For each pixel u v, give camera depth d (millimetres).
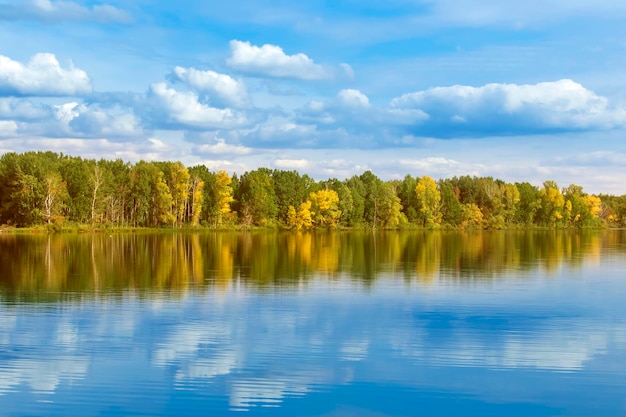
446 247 73750
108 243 77750
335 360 20031
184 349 21219
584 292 33781
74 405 16250
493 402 16594
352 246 75125
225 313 27250
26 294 32375
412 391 17328
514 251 67000
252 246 73938
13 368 19094
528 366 19469
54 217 103375
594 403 16516
